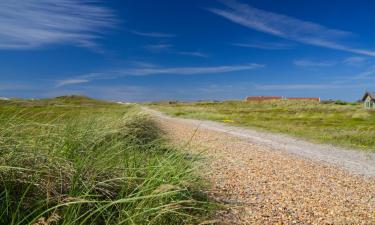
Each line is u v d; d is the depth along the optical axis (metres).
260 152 15.14
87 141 6.12
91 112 9.72
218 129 28.31
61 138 5.55
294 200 7.52
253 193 7.77
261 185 8.66
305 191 8.41
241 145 17.44
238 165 11.21
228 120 41.84
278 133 25.62
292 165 12.11
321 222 6.24
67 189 4.39
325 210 6.97
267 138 22.00
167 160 5.82
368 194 8.49
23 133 5.27
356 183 9.70
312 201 7.55
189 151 7.21
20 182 4.12
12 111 5.72
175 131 22.25
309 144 19.36
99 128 7.68
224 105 118.69
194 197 5.79
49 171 4.27
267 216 6.21
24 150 4.42
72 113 8.24
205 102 146.75
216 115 51.97
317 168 11.80
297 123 36.84
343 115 52.78
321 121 40.31
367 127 30.06
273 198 7.52
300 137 22.81
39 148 4.70
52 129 6.13
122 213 4.28
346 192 8.57
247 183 8.73
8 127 4.95
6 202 3.68
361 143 20.11
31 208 3.86
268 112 67.31
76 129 6.55
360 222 6.37
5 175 4.02
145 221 4.28
